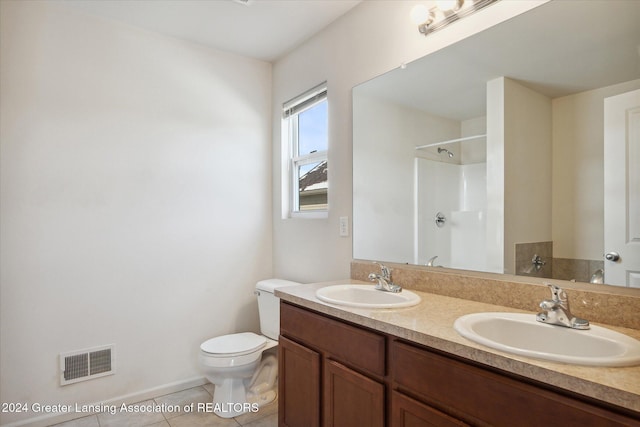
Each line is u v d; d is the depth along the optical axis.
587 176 1.32
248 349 2.21
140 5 2.16
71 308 2.16
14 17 2.03
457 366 1.08
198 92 2.64
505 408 0.96
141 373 2.38
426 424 1.16
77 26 2.21
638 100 1.21
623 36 1.25
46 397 2.08
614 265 1.26
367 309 1.48
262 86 2.95
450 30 1.73
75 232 2.18
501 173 1.56
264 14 2.27
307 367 1.68
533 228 1.46
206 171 2.67
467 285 1.65
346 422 1.47
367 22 2.13
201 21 2.34
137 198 2.38
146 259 2.41
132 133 2.38
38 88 2.09
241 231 2.82
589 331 1.14
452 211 1.73
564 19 1.38
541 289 1.41
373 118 2.10
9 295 1.99
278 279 2.81
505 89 1.54
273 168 2.98
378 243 2.07
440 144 1.78
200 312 2.62
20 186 2.03
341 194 2.31
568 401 0.85
